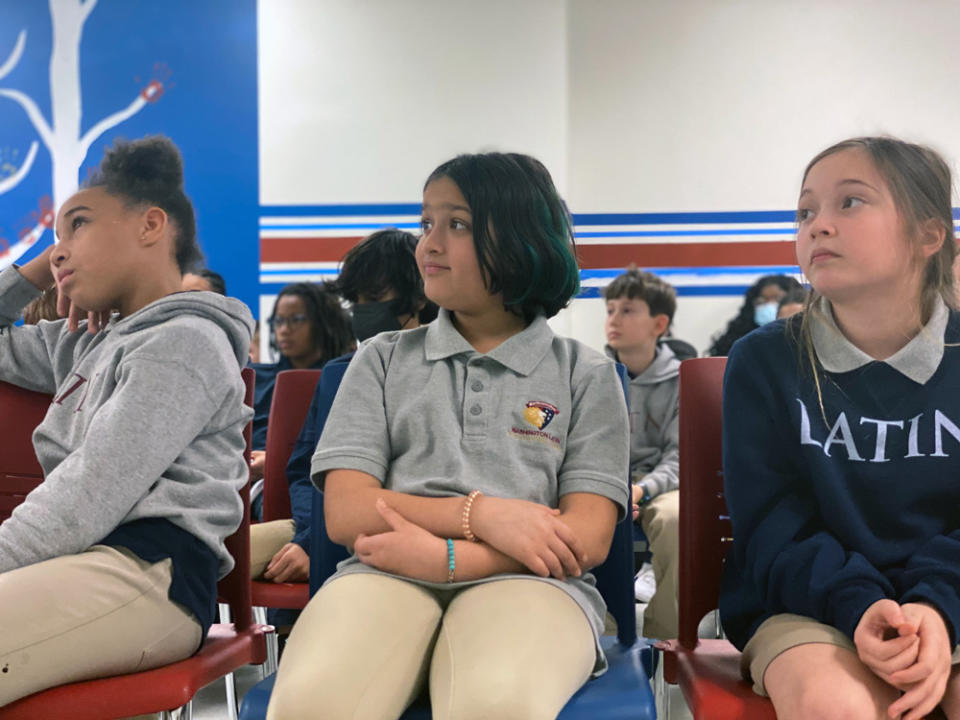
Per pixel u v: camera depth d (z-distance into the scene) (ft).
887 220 4.03
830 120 15.10
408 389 4.51
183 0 15.38
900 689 3.34
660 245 15.25
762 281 14.83
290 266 15.43
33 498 4.16
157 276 5.15
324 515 4.35
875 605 3.47
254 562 6.84
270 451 7.50
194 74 15.39
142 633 4.09
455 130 15.33
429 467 4.30
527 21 15.28
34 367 5.24
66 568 3.97
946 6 15.01
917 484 3.98
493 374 4.49
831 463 4.08
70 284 5.00
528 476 4.27
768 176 15.16
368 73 15.39
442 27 15.31
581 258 5.71
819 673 3.36
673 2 15.16
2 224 15.38
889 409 4.11
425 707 3.73
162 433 4.32
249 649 4.67
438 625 3.86
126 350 4.61
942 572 3.65
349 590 3.79
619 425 4.41
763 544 3.99
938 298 4.16
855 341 4.25
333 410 4.49
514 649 3.40
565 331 15.10
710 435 4.57
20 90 15.37
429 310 7.77
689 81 15.20
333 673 3.32
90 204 5.02
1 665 3.71
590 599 4.12
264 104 15.39
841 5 15.06
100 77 15.37
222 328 4.91
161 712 3.92
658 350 10.61
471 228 4.53
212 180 15.42
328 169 15.39
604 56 15.24
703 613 4.49
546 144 15.28
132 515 4.27
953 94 14.99
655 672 4.58
